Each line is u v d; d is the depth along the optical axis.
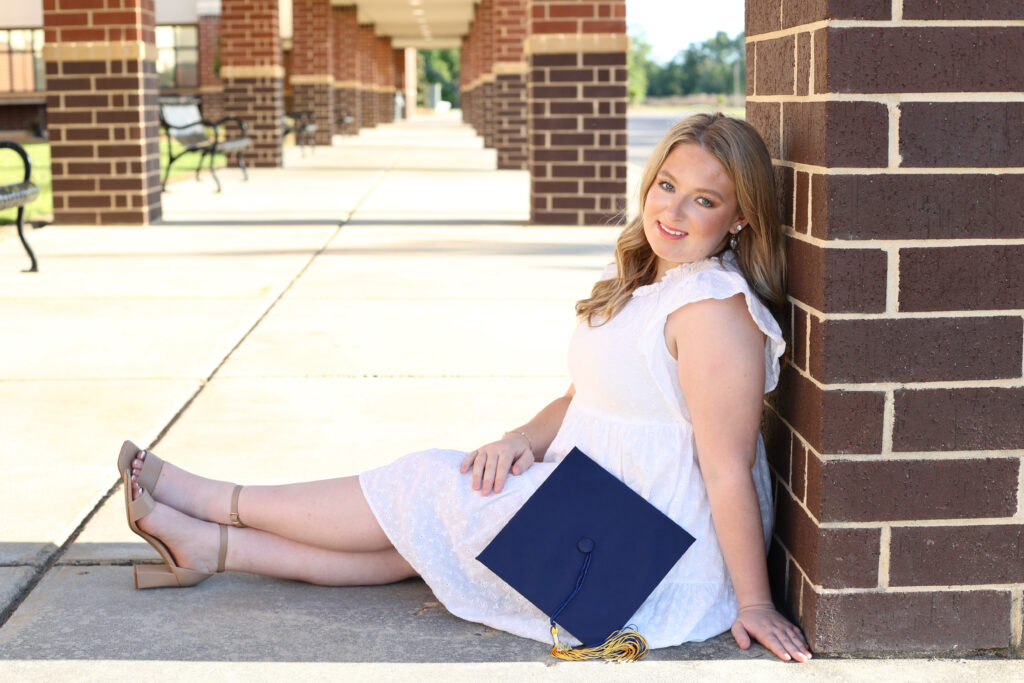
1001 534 2.18
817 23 2.08
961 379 2.12
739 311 2.25
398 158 19.11
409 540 2.47
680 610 2.33
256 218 10.07
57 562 2.78
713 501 2.29
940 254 2.09
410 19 37.03
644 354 2.30
